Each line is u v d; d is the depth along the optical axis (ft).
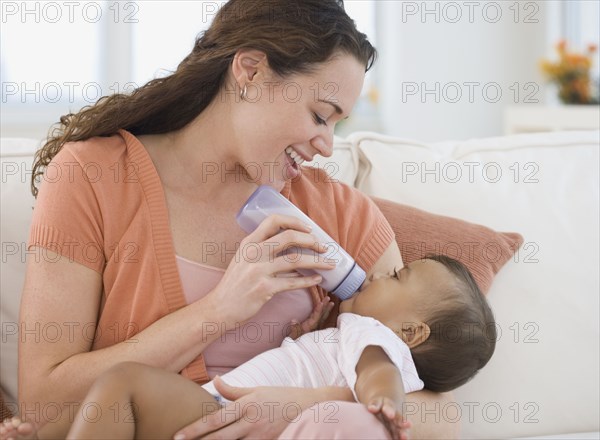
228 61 4.34
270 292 4.10
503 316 5.00
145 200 4.32
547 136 5.80
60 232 4.13
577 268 5.15
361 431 3.46
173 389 3.72
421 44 15.21
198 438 3.71
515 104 15.42
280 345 4.50
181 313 4.12
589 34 13.82
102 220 4.26
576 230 5.26
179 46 14.38
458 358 4.38
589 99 11.97
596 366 4.98
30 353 4.05
